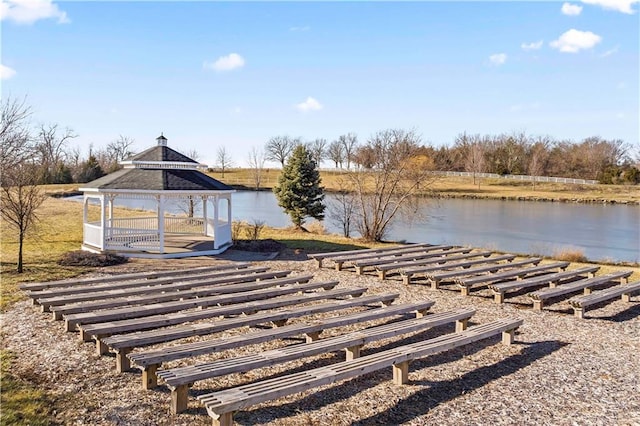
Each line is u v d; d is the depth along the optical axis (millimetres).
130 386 5227
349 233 23641
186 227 20344
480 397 5176
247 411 4707
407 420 4629
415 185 20859
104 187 13844
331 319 6848
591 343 7121
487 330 6461
